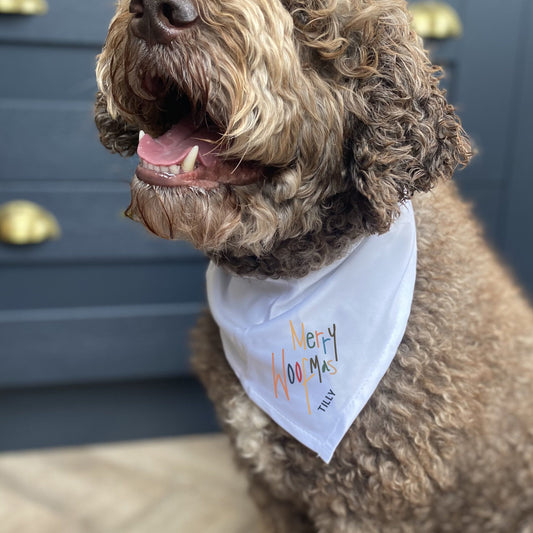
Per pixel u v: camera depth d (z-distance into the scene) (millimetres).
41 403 840
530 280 877
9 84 719
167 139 446
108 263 791
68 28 715
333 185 462
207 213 429
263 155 423
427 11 753
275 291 511
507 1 777
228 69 393
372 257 479
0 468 812
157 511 741
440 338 479
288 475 519
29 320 781
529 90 813
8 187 742
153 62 398
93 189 760
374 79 428
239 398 522
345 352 473
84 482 789
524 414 532
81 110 739
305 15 426
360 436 479
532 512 551
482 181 835
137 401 870
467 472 519
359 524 508
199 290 824
